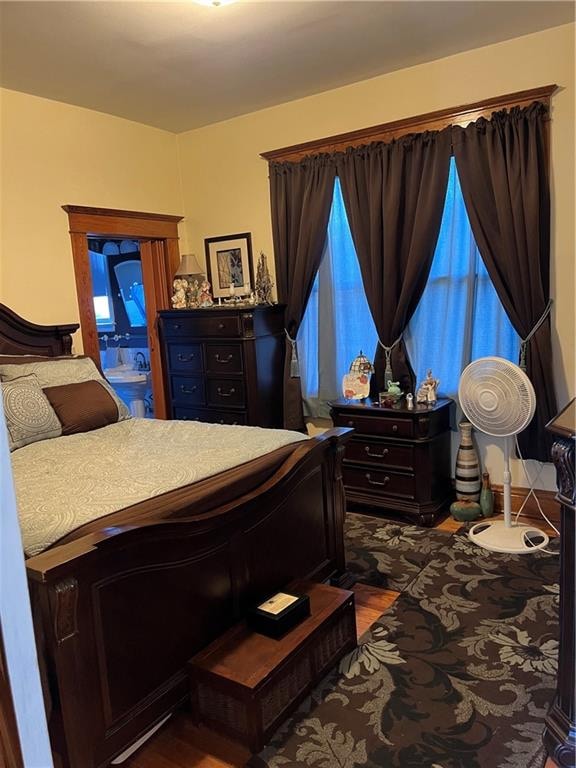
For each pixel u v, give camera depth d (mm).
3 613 712
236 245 4738
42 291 3922
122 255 5676
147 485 2148
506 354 3635
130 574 1749
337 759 1815
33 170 3840
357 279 4113
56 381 3342
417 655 2324
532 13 3012
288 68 3576
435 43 3338
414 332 3920
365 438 3807
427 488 3609
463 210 3627
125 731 1730
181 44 3123
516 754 1797
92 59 3260
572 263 3367
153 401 5059
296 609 2125
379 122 3879
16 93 3721
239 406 4254
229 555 2160
